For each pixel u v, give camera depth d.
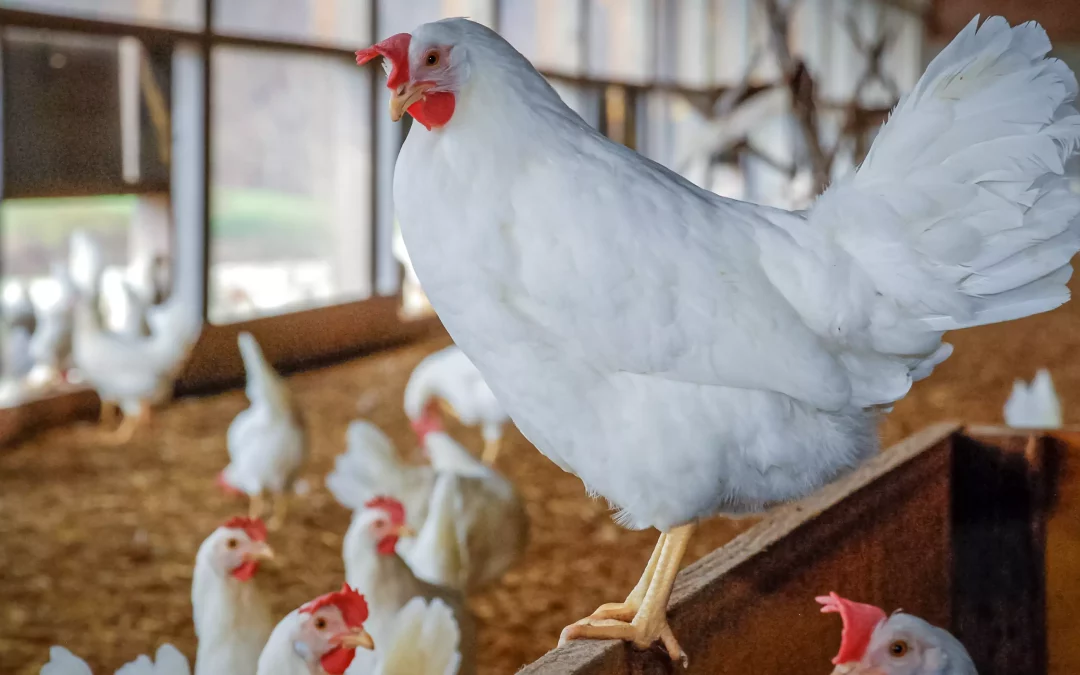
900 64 10.28
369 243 5.11
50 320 3.83
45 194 3.69
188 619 2.38
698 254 1.40
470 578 2.20
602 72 6.85
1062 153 1.40
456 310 1.42
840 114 8.45
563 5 6.30
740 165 7.15
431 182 1.39
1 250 6.03
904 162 1.42
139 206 4.21
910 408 3.96
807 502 1.56
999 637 1.69
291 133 6.52
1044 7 8.81
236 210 6.75
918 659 1.46
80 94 3.80
